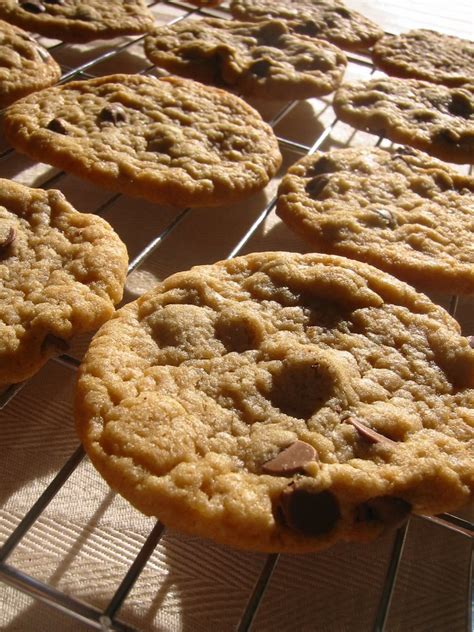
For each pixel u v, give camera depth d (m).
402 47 0.31
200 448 0.13
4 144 0.24
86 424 0.13
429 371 0.15
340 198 0.21
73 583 0.13
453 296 0.20
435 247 0.19
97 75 0.28
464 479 0.13
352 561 0.15
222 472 0.13
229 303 0.16
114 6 0.30
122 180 0.20
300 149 0.25
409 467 0.13
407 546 0.15
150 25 0.29
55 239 0.17
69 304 0.15
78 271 0.16
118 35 0.28
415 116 0.26
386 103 0.26
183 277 0.16
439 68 0.30
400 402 0.14
